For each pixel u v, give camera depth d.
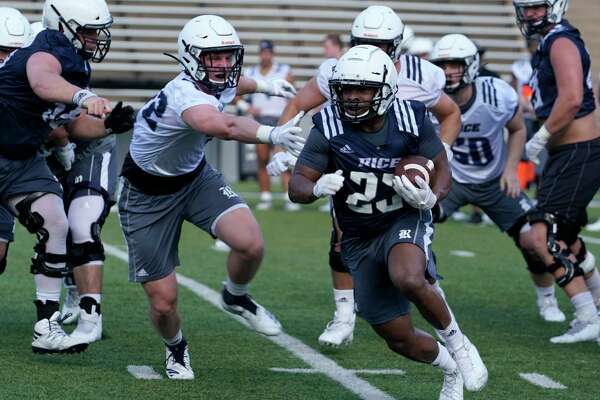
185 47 16.05
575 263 21.39
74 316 21.34
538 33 21.62
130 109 16.33
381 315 15.13
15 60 16.89
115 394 15.94
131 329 20.89
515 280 28.23
